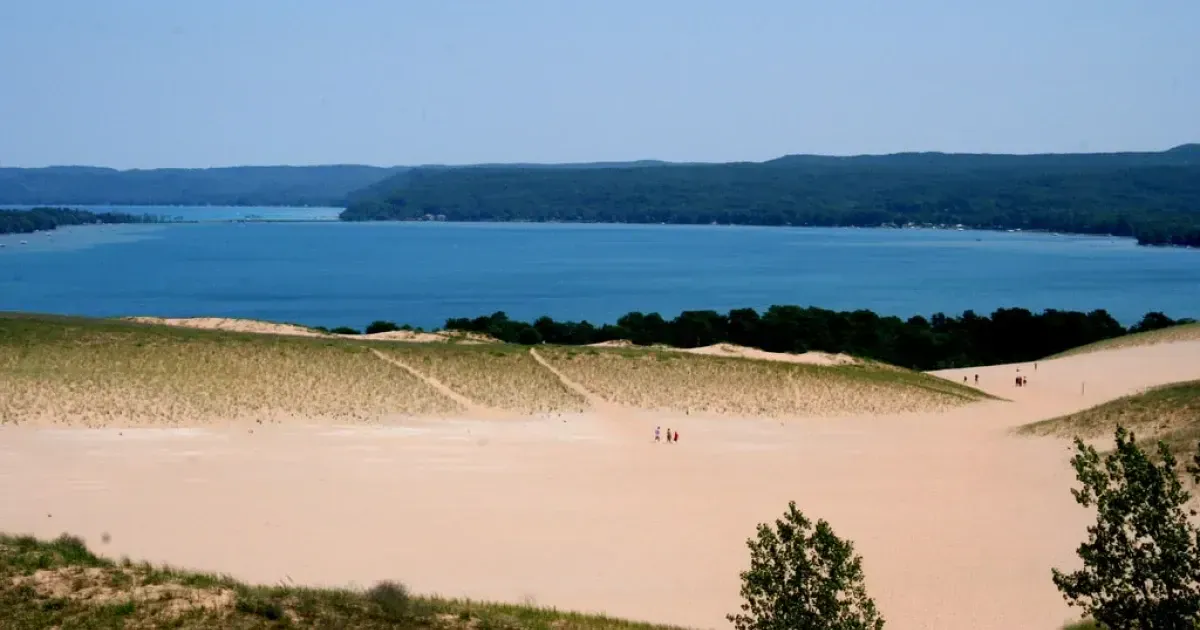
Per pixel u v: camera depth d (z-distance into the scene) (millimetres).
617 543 40844
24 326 76438
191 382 70438
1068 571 36906
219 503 45438
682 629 30094
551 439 63781
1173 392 64188
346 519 43438
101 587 27297
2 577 27344
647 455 59312
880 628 24625
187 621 25562
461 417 69500
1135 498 22859
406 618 27094
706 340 125938
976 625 32062
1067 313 135000
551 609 31438
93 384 67938
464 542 40625
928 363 119938
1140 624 22609
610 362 83188
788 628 24250
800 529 25844
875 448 62938
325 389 72250
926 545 40312
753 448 62562
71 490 46875
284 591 28609
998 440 65000
